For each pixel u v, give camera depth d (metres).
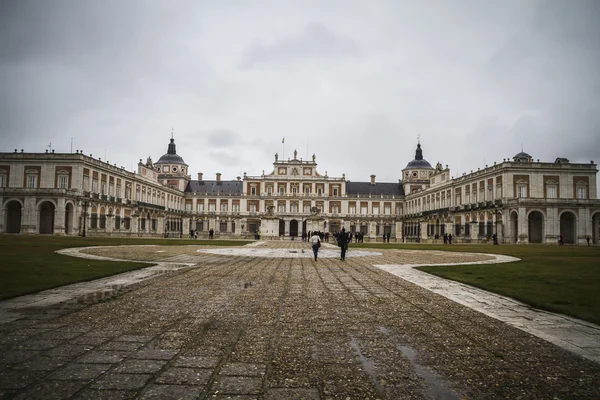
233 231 121.12
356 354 7.19
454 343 7.85
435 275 17.83
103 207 75.25
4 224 65.00
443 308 10.90
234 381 5.98
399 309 10.75
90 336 8.04
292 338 8.07
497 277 16.69
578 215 65.75
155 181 106.25
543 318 9.82
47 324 8.88
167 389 5.69
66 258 22.97
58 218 64.06
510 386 5.92
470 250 39.31
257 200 122.75
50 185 67.81
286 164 123.50
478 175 77.75
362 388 5.82
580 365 6.74
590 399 5.52
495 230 69.38
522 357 7.09
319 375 6.25
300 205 122.44
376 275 17.91
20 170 68.06
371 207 125.44
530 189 68.88
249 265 21.98
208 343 7.68
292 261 25.05
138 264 20.58
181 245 42.56
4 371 6.25
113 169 79.56
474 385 5.95
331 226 122.31
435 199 101.00
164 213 102.44
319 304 11.32
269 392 5.64
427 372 6.41
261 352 7.23
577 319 9.72
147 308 10.57
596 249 41.81
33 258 22.39
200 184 129.12
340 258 27.97
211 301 11.56
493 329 8.83
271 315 9.95
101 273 16.52
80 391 5.59
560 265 22.14
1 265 18.64
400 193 130.75
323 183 123.19
